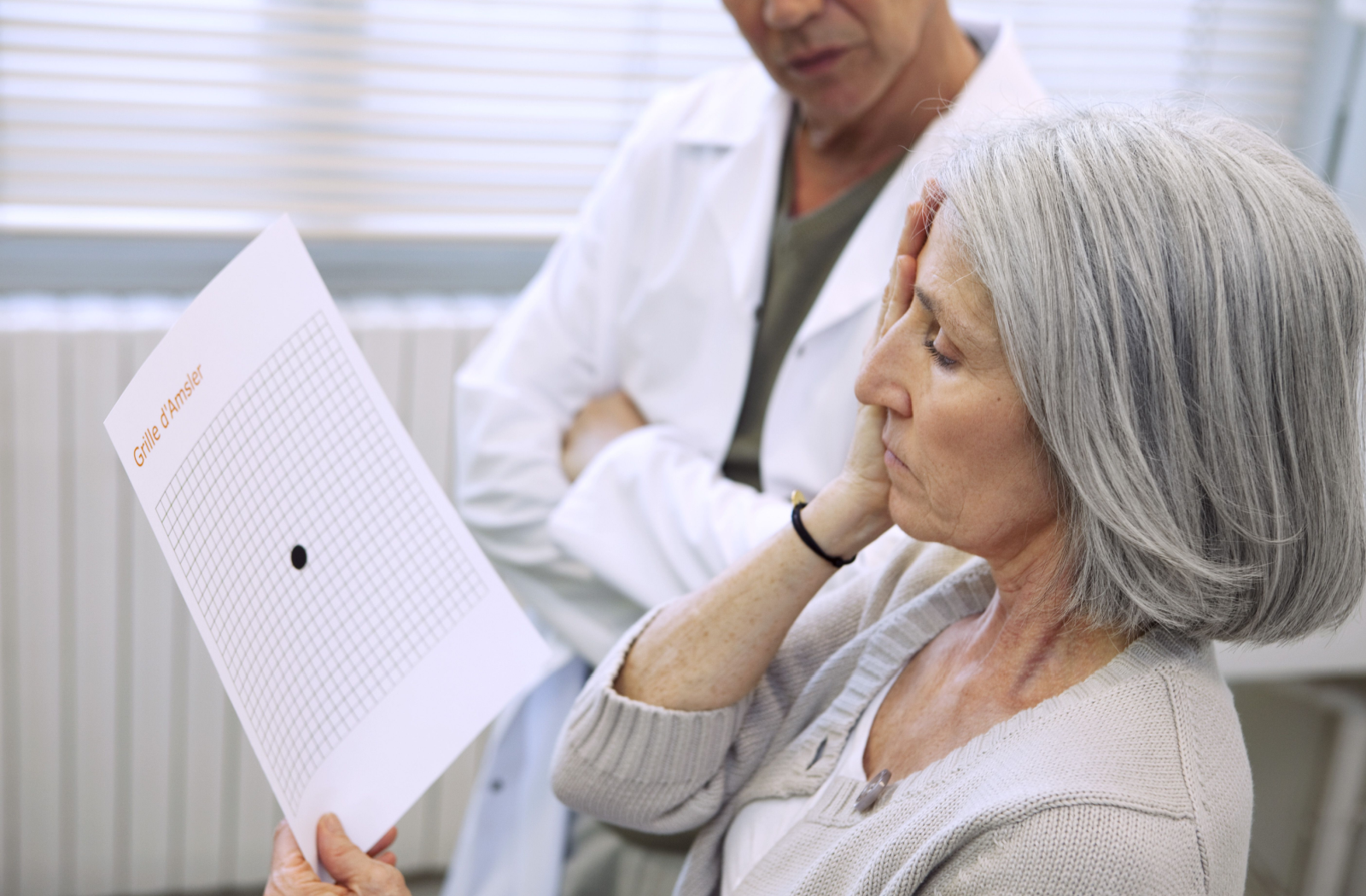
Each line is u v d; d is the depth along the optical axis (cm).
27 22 170
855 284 125
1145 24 202
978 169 61
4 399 169
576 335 145
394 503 77
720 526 119
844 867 68
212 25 178
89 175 177
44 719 182
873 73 119
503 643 79
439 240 192
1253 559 60
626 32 191
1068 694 64
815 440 128
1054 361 57
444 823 202
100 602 180
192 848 194
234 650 68
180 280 190
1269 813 179
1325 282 57
